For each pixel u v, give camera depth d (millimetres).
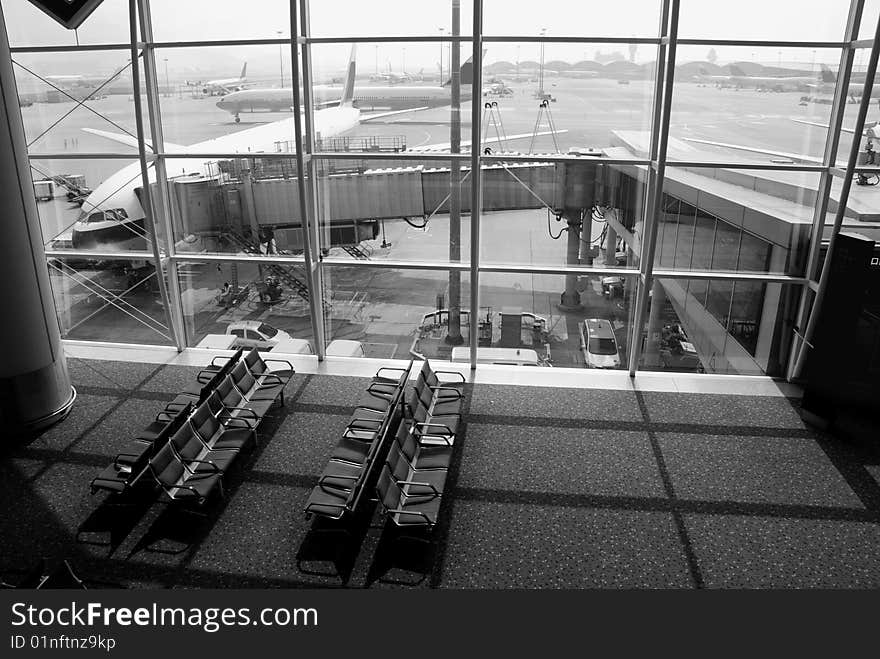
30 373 7945
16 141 7625
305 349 10398
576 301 9742
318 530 6430
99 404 8797
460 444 7875
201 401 7613
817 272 9062
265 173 9633
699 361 9781
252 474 7301
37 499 6883
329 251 9828
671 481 7188
